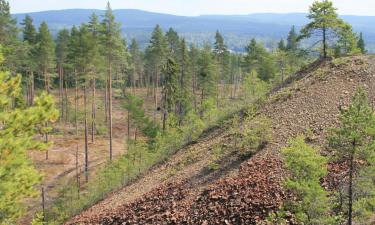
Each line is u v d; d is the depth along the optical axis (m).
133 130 58.84
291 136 22.73
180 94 54.69
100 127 57.06
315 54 34.75
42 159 44.75
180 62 63.94
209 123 33.41
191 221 19.25
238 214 17.92
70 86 81.25
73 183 36.09
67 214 29.34
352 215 14.22
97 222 23.31
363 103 12.75
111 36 39.81
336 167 17.73
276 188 18.09
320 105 24.98
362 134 12.88
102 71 45.91
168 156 31.09
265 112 28.00
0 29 38.03
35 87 75.44
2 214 12.00
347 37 33.38
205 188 21.19
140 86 91.69
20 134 11.92
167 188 23.53
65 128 57.00
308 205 12.74
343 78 27.06
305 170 12.94
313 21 32.09
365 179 13.40
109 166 34.03
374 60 28.53
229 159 23.61
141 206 22.78
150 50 63.12
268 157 21.27
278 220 15.91
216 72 62.75
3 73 11.73
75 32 64.56
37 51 53.81
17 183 11.56
